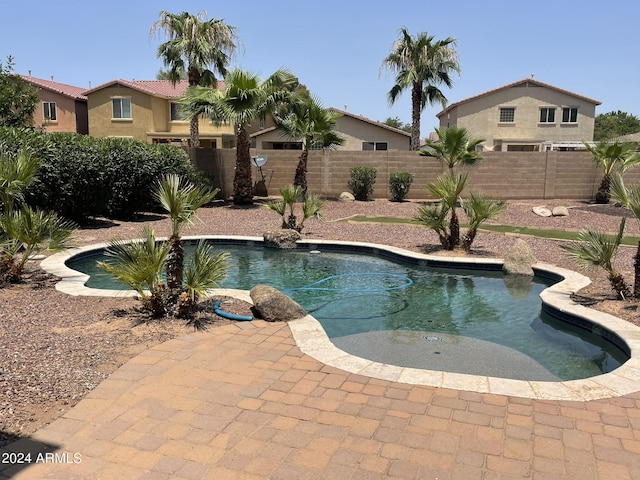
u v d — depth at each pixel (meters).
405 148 29.31
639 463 2.84
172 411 3.41
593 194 19.62
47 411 3.37
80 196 12.01
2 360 4.13
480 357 5.11
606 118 55.88
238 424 3.25
